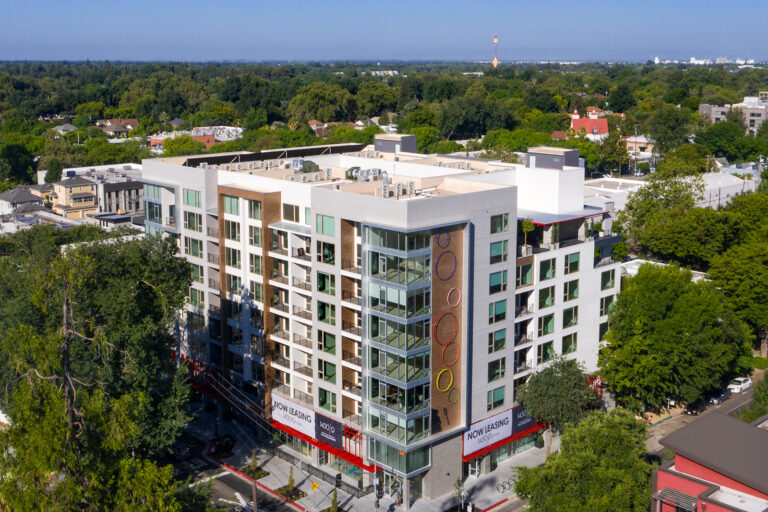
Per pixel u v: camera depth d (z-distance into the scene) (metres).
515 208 76.69
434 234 69.25
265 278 83.81
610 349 88.56
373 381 72.50
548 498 61.16
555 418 78.12
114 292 72.19
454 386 74.38
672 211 139.50
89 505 52.06
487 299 76.12
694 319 85.25
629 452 63.69
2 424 83.00
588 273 87.06
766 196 141.62
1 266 98.62
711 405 95.12
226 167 96.94
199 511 58.88
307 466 81.88
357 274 73.06
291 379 83.88
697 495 57.84
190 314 95.75
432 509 73.19
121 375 70.88
